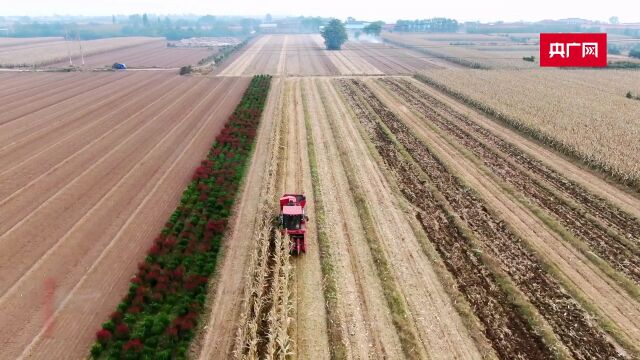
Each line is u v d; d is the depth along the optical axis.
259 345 15.35
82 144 36.72
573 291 18.25
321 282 18.73
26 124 42.97
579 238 22.48
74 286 18.17
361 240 22.05
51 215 24.20
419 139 38.50
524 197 26.97
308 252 20.95
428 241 21.94
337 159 33.44
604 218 24.66
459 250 21.31
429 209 25.53
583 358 15.00
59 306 16.97
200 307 17.09
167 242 20.91
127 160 32.97
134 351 14.93
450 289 18.33
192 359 14.75
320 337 15.78
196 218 23.53
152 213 24.56
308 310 17.09
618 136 37.16
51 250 20.77
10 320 16.20
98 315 16.58
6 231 22.45
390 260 20.34
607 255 21.06
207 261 19.88
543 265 20.08
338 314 16.83
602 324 16.48
